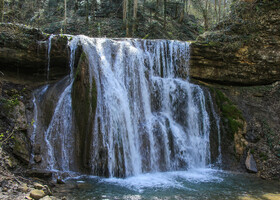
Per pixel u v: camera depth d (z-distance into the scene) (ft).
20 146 27.53
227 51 45.32
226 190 27.22
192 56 45.83
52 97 35.09
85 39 37.78
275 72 45.91
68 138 31.89
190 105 41.96
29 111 32.78
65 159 30.89
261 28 45.37
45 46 36.55
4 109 29.43
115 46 39.91
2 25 35.14
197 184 28.81
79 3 85.40
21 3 73.31
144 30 73.77
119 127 33.53
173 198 23.80
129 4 70.74
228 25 47.73
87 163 30.17
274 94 46.70
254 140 39.37
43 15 77.15
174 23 83.20
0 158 24.23
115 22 75.72
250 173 35.22
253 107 44.19
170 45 45.29
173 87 41.93
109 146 31.35
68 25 70.79
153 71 43.37
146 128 36.01
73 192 23.79
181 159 36.81
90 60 35.32
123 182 28.27
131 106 36.99
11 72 36.52
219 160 38.58
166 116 39.29
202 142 40.27
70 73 37.17
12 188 20.26
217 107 42.96
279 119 42.50
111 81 36.06
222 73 46.93
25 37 35.65
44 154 29.89
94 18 77.25
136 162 33.35
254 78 47.01
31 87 36.47
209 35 46.88
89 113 31.50
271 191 27.68
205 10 76.43
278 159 35.76
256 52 45.37
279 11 44.57
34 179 24.73
